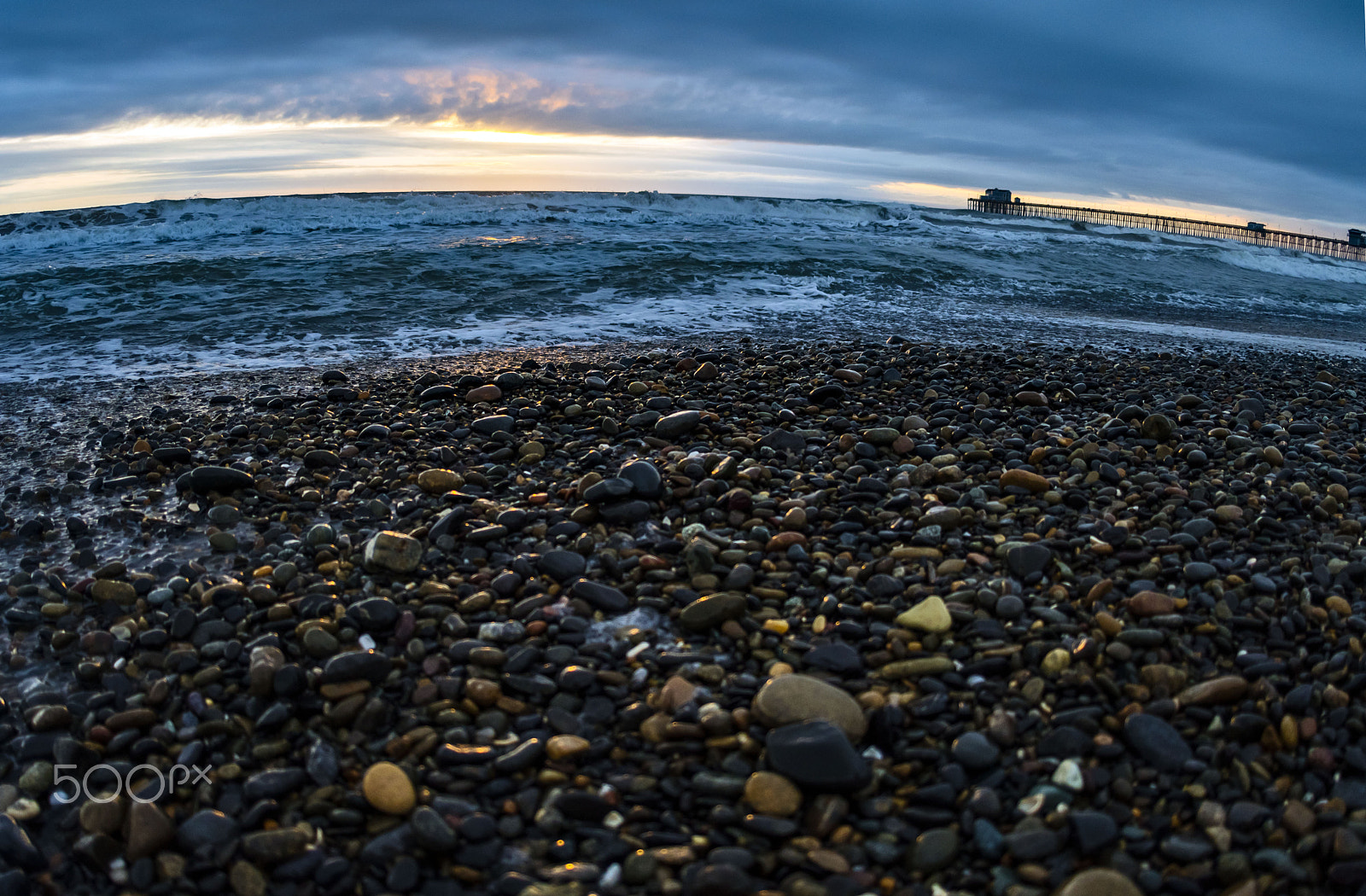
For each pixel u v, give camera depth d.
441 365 7.06
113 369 6.85
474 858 2.04
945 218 24.08
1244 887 1.93
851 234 19.28
